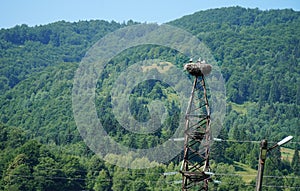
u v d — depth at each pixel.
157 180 96.38
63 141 128.38
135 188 96.69
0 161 102.69
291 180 107.00
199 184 35.75
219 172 100.62
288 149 133.38
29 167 100.19
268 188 104.69
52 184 98.94
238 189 97.56
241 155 110.06
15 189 96.44
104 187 99.81
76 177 101.19
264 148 25.80
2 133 117.38
